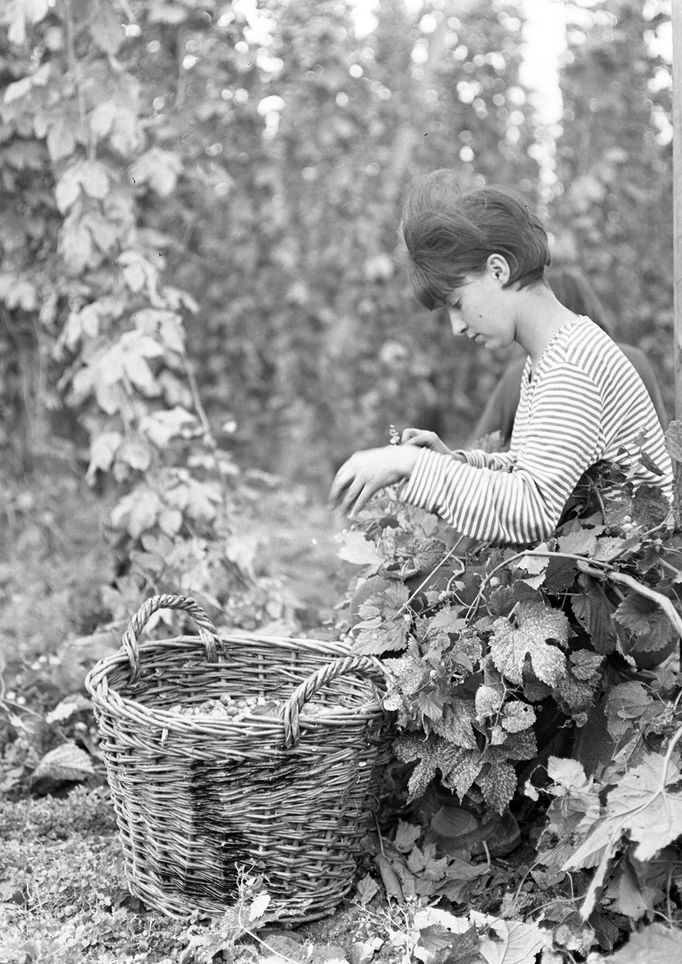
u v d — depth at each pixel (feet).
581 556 6.21
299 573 12.59
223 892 6.37
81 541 13.02
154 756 6.12
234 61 10.95
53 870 6.81
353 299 17.79
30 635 10.72
